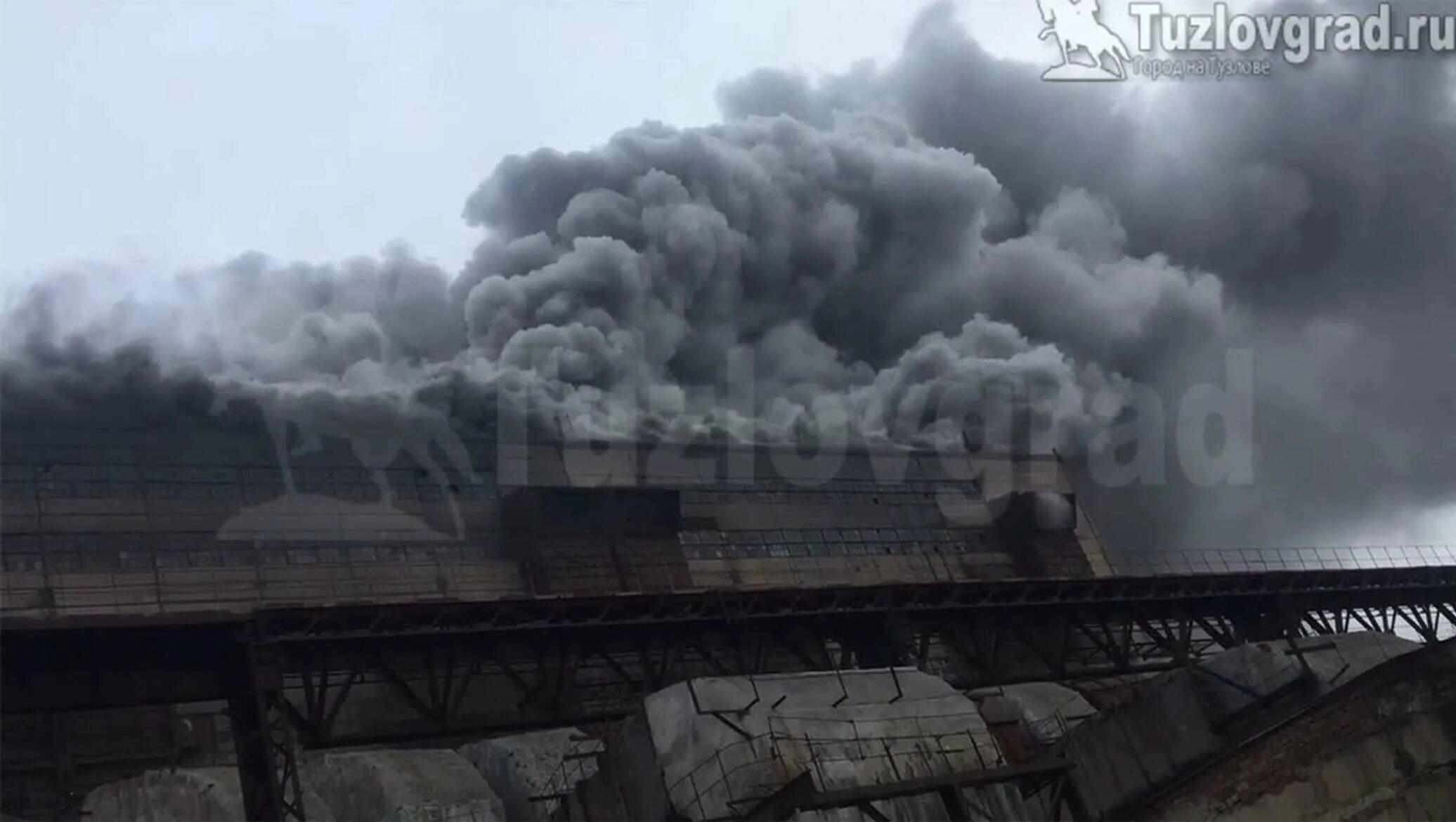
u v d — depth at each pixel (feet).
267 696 74.43
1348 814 65.00
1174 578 115.65
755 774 64.85
